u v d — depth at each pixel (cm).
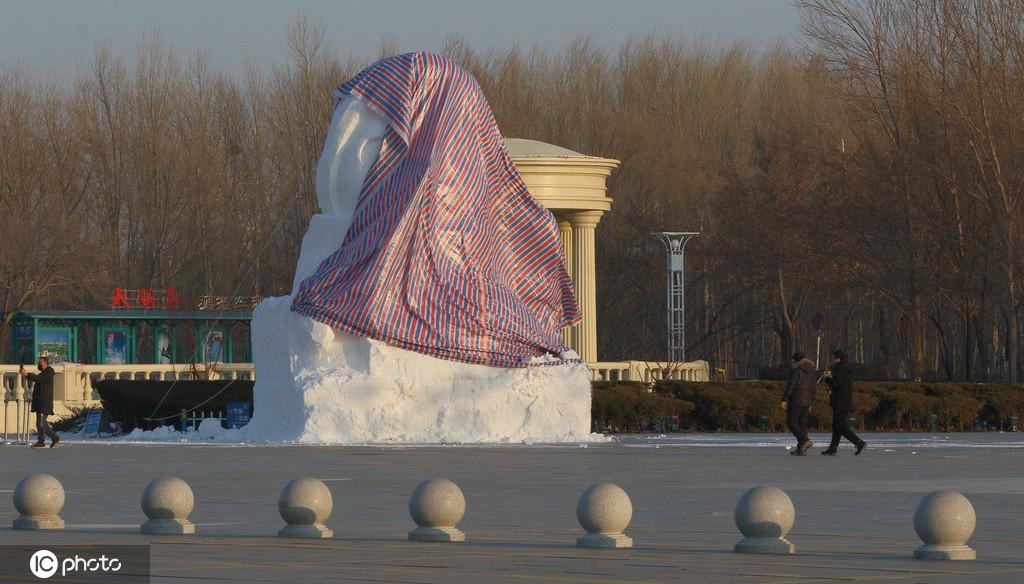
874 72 14638
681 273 13512
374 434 8031
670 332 13325
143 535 3581
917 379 14325
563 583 2717
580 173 11112
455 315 8181
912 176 14062
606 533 3325
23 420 9931
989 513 4147
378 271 8125
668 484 5284
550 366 8238
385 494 4894
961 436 9181
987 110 13088
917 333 14538
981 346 14288
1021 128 12962
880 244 14625
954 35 13675
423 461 6569
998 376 14275
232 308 16650
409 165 8288
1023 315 14225
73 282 18325
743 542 3216
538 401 8156
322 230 8438
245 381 9638
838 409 7025
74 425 10019
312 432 8025
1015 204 12962
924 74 13975
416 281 8175
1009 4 13275
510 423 8119
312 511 3541
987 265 13638
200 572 2886
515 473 5831
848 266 14912
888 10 14550
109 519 4062
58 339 15025
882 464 6375
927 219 14200
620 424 9669
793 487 5119
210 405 9550
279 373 8325
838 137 17625
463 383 8125
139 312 15400
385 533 3653
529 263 8731
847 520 3991
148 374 11475
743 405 9788
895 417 10194
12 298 18325
